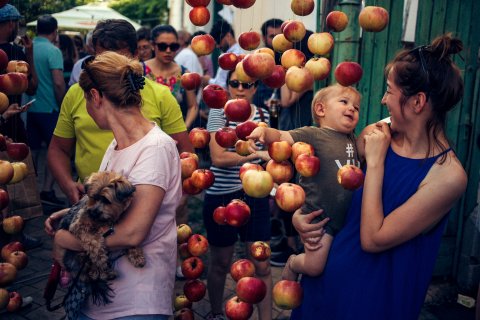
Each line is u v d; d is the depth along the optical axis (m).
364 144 1.82
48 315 3.28
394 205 1.60
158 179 1.66
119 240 1.60
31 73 3.53
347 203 1.90
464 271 3.68
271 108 4.36
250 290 1.83
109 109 1.72
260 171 1.75
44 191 5.60
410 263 1.59
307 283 1.89
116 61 1.70
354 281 1.66
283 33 1.91
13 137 3.42
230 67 2.05
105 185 1.55
